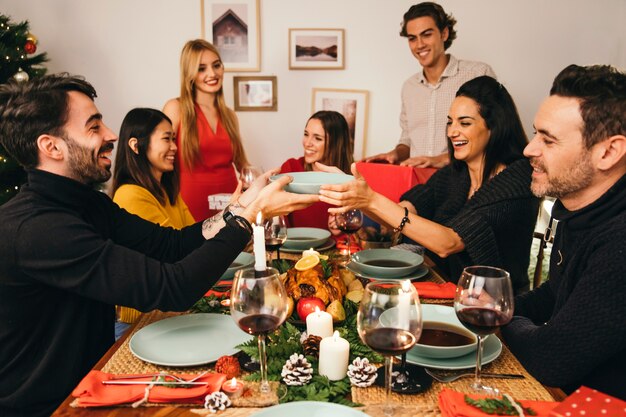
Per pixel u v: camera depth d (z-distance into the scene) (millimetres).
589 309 1031
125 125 2111
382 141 4160
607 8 3848
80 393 951
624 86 1040
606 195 1097
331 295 1296
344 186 1512
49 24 3980
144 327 1254
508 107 1829
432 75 3340
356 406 925
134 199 2008
